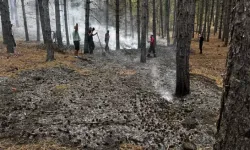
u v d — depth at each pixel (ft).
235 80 8.35
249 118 8.09
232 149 8.55
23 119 24.53
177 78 34.47
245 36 8.03
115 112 27.99
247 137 8.17
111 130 23.52
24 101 28.94
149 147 20.90
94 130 23.29
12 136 21.22
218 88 39.45
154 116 27.55
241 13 8.12
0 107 26.63
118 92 34.91
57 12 76.48
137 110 29.04
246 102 8.11
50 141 20.63
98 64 53.88
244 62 8.09
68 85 35.76
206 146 21.40
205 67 59.98
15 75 37.81
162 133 23.56
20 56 53.01
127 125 24.88
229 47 8.79
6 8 54.44
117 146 20.72
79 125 24.13
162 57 72.33
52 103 29.19
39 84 35.45
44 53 60.64
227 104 8.70
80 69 46.50
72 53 67.26
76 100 30.66
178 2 32.91
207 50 91.25
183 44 33.17
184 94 34.47
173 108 30.30
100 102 30.66
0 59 47.91
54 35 79.25
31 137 21.18
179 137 22.95
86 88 35.35
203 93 35.96
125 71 48.62
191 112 28.94
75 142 20.84
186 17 32.63
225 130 8.79
